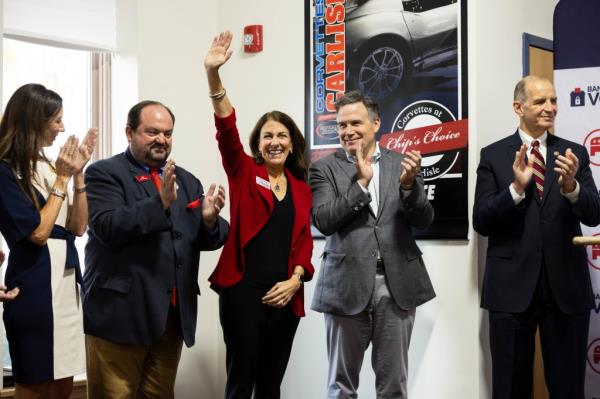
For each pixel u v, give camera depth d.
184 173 3.22
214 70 3.07
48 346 2.73
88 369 2.99
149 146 2.99
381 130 4.08
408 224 3.34
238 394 3.13
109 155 4.43
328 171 3.42
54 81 4.33
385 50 4.06
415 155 3.14
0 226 2.71
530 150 3.47
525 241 3.39
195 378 4.50
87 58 4.42
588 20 3.97
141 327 2.88
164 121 3.01
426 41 3.93
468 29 3.82
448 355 3.84
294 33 4.40
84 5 4.24
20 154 2.71
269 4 4.50
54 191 2.73
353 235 3.29
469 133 3.82
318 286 3.41
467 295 3.79
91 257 2.96
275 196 3.23
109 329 2.87
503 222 3.38
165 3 4.43
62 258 2.82
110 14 4.36
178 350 3.12
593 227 3.65
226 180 4.67
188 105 4.55
